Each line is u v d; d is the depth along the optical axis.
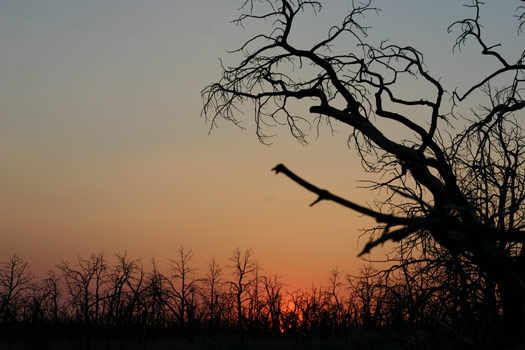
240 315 58.72
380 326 12.87
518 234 6.44
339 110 13.23
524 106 12.00
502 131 12.90
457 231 7.79
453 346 11.41
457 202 11.09
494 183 12.85
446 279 13.49
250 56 14.30
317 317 50.59
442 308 12.77
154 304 55.84
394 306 13.30
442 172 11.41
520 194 12.91
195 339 56.88
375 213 5.94
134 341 57.31
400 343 11.56
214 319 62.66
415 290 13.45
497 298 12.07
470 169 13.15
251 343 47.62
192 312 60.75
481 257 7.86
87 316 54.69
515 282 7.88
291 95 14.07
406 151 11.95
